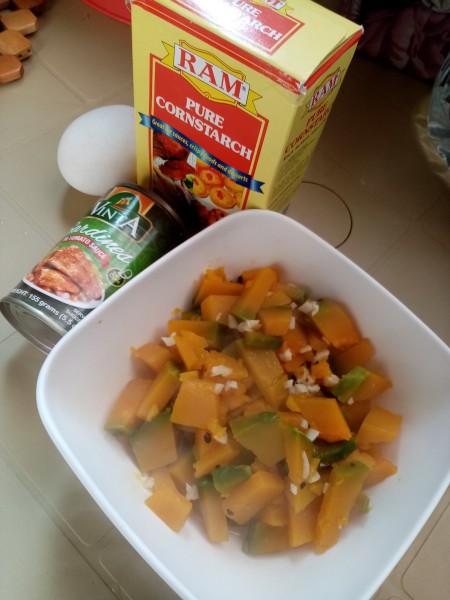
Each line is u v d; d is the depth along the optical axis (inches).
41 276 22.9
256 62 18.0
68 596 21.9
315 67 17.9
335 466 20.7
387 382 22.7
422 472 20.6
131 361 22.4
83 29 33.8
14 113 31.1
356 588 18.2
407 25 31.6
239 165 21.8
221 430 20.6
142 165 25.4
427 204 31.0
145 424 21.2
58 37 33.4
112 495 18.9
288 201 26.1
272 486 20.1
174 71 20.1
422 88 34.1
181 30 18.7
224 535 20.2
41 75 32.2
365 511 20.7
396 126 32.9
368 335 23.1
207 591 18.0
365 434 21.8
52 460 23.9
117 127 26.2
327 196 30.6
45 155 30.2
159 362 22.1
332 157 31.6
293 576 19.5
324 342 23.2
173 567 17.9
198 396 20.7
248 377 22.0
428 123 31.2
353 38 19.0
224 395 21.4
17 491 23.3
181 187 25.1
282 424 20.7
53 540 22.7
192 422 20.9
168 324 22.8
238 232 22.7
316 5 19.4
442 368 21.2
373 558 19.0
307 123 20.6
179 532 19.9
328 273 23.0
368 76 34.1
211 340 22.4
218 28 18.2
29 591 21.9
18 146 30.3
